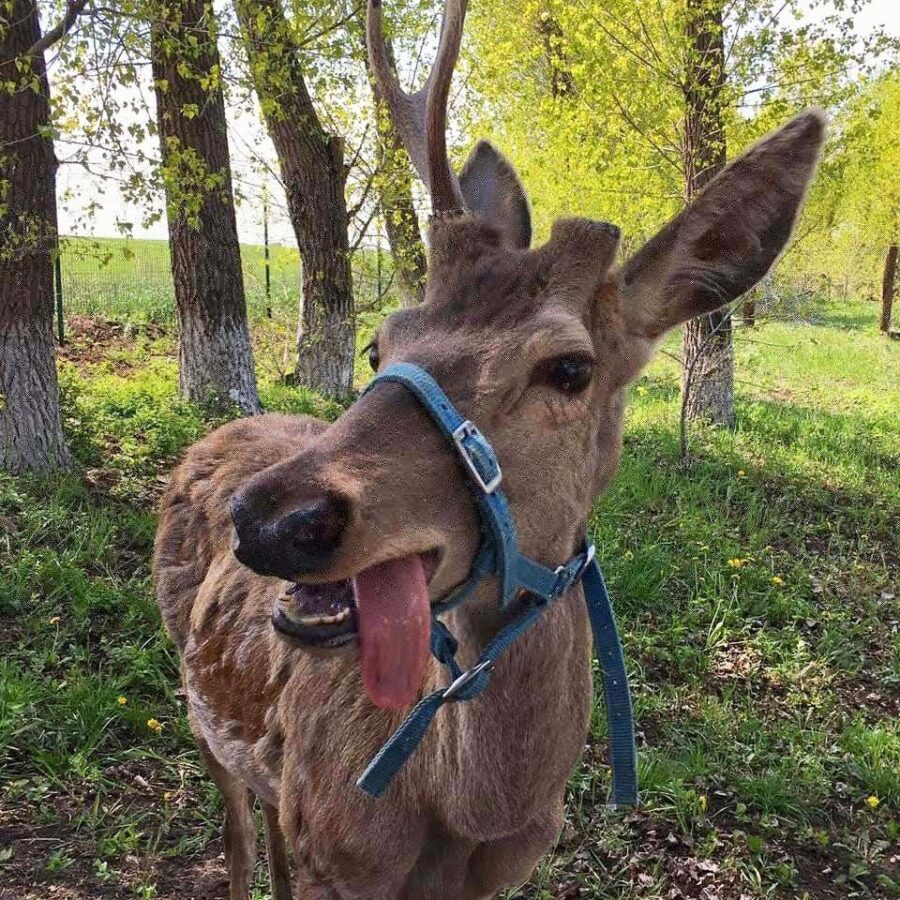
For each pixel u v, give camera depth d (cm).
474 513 62
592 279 69
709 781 144
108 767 133
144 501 217
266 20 251
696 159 287
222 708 101
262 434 120
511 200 91
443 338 65
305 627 57
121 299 621
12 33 208
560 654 71
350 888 78
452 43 76
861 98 305
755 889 122
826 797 144
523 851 78
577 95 320
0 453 218
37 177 214
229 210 299
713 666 180
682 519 242
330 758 79
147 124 202
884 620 209
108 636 161
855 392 516
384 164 366
